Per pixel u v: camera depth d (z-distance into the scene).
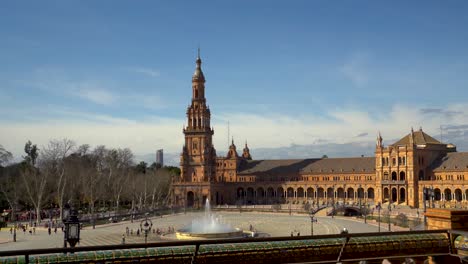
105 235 136.12
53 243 113.06
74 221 39.09
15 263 18.45
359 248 22.62
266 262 21.22
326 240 22.62
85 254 19.44
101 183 198.25
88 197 199.00
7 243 113.69
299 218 196.00
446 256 23.88
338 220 184.00
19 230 141.62
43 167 183.50
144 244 17.97
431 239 23.69
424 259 23.39
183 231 138.88
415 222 154.00
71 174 179.62
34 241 117.19
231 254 20.80
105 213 199.12
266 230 153.50
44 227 147.12
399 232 22.22
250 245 21.27
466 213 25.53
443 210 25.69
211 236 126.94
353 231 144.00
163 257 19.97
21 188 174.38
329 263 20.94
